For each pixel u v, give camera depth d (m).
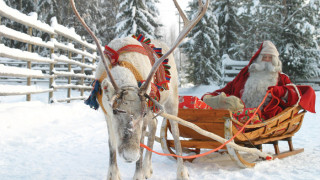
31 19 8.41
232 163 4.71
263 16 22.22
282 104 5.21
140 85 3.16
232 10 29.64
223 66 22.17
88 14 29.72
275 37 21.02
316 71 20.95
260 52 6.06
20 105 8.05
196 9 28.09
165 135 4.93
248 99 5.82
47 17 27.17
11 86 7.59
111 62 3.26
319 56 21.14
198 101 4.80
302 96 5.17
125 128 2.62
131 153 2.54
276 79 5.82
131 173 4.20
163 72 3.82
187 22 3.18
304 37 20.53
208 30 27.41
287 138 5.28
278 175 3.90
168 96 4.23
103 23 31.72
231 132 4.17
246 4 22.77
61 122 7.65
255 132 4.59
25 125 6.84
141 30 23.48
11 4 25.81
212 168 4.42
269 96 5.63
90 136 6.63
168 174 4.18
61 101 10.87
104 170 4.29
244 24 30.30
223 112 4.23
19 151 5.25
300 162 4.62
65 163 4.63
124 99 2.71
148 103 3.22
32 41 8.43
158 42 4.55
